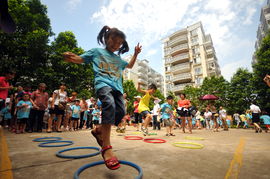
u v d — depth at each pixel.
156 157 2.15
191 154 2.35
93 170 1.60
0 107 6.38
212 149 2.76
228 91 21.41
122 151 2.51
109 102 1.63
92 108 9.16
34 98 6.00
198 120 12.17
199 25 36.97
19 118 5.37
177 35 40.75
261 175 1.49
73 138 4.33
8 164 1.78
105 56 1.94
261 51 16.47
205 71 34.00
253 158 2.12
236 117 14.91
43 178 1.40
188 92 26.44
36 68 12.92
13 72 5.16
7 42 10.71
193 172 1.57
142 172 1.46
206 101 23.44
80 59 1.89
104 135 1.61
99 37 2.09
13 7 11.98
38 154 2.28
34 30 12.55
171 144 3.29
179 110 7.14
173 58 39.38
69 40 16.17
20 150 2.54
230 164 1.84
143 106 5.64
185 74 36.28
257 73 16.05
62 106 6.04
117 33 1.93
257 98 17.62
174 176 1.46
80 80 16.14
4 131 6.03
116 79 1.94
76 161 1.93
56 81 13.49
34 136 4.56
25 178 1.39
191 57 36.84
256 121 8.09
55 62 14.16
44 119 8.02
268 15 30.08
